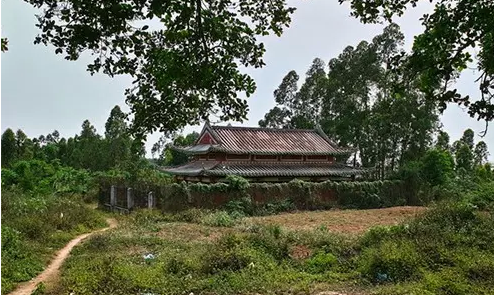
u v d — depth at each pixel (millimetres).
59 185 36375
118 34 4984
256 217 27812
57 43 4891
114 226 22938
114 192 32500
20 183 31812
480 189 27531
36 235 16422
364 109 47812
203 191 29078
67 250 15641
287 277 11102
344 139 47938
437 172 39562
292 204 32094
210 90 5789
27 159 43438
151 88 5777
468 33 4652
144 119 5934
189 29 5156
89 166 49469
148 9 4641
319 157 38656
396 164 48406
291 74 56219
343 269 12000
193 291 10078
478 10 4516
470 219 16594
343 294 9922
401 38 45656
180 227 21109
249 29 5730
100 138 54969
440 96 4949
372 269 11336
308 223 23438
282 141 38188
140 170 40562
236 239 13953
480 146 58781
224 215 24000
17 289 10523
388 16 5988
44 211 20547
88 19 4785
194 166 34656
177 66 5234
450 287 9703
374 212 29812
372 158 48531
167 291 10008
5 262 11703
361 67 46875
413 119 43531
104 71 5406
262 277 10984
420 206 35688
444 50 4785
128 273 11062
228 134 36500
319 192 34438
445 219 16234
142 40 5277
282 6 6246
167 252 14188
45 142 68750
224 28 5469
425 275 10547
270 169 35312
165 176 40469
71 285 10258
